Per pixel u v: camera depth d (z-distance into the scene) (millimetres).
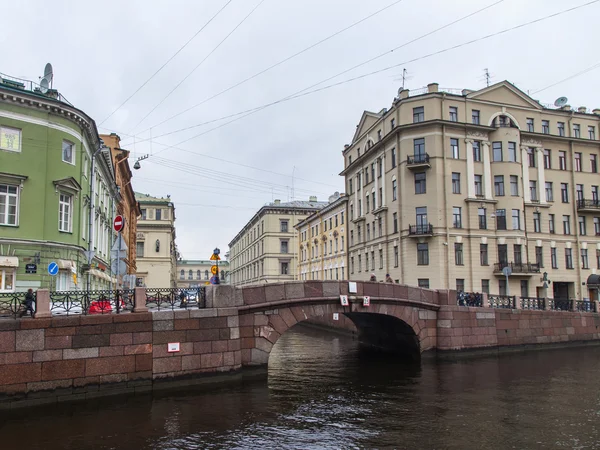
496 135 38094
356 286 21188
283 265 71562
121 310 15812
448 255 35719
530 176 39531
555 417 13391
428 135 36719
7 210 22094
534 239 38812
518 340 26281
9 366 13367
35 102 22938
